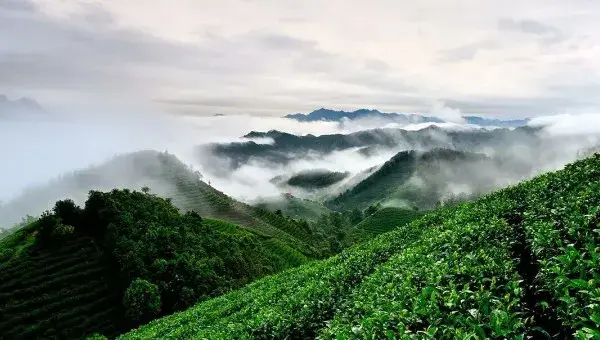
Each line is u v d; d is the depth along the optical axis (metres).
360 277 25.98
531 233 18.69
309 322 21.00
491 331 10.23
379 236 41.75
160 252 111.06
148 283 92.12
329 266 36.22
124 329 89.94
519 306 11.89
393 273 19.17
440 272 14.77
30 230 115.81
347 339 12.47
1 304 86.88
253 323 24.36
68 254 106.88
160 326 52.50
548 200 23.75
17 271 96.44
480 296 11.84
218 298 55.25
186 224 140.75
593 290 10.62
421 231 32.84
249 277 124.69
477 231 20.30
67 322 87.00
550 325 12.72
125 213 122.62
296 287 34.59
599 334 8.69
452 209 36.00
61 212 118.19
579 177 25.22
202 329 38.91
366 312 15.30
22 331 82.00
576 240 15.73
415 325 11.59
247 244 161.00
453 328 10.30
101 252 108.81
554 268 12.80
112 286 100.44
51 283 95.25
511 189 32.06
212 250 129.88
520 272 17.36
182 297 96.56
